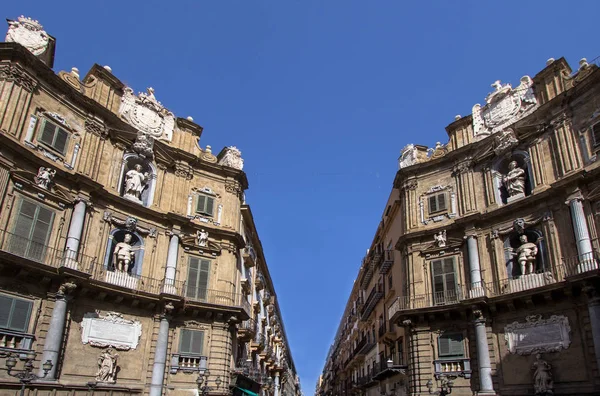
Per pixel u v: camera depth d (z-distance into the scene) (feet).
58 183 75.00
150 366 79.56
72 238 73.92
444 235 90.43
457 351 81.00
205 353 85.81
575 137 76.33
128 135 88.84
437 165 98.07
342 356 236.43
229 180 102.06
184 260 90.33
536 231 78.64
